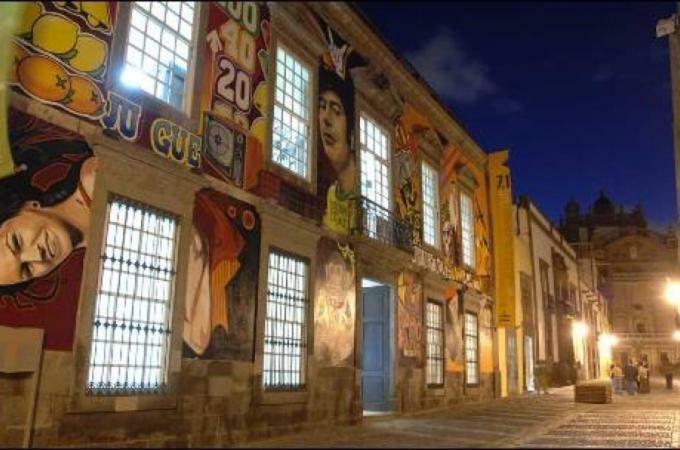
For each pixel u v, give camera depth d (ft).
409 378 55.83
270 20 42.47
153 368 31.30
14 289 25.96
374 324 54.80
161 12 34.24
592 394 72.59
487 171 82.64
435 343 62.64
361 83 53.11
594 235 287.28
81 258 28.25
